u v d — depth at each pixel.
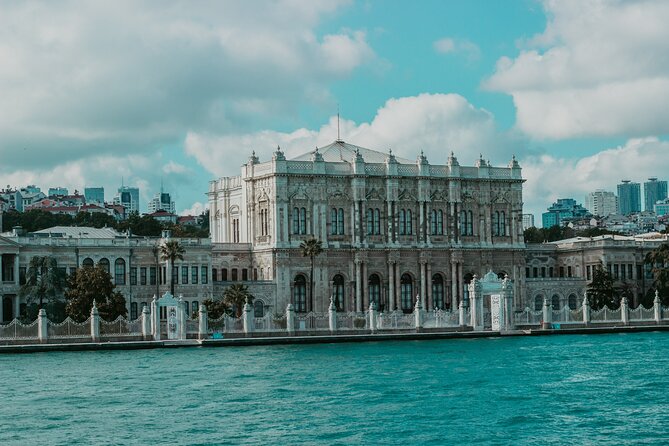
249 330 133.50
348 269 179.25
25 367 105.75
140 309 164.38
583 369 102.69
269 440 69.50
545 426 73.38
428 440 69.31
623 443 68.12
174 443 68.75
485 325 150.00
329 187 178.50
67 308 142.38
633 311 153.75
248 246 179.62
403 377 97.44
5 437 70.75
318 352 121.12
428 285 183.88
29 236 161.50
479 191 189.00
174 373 100.69
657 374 98.44
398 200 182.62
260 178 178.12
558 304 193.75
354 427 73.31
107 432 72.06
